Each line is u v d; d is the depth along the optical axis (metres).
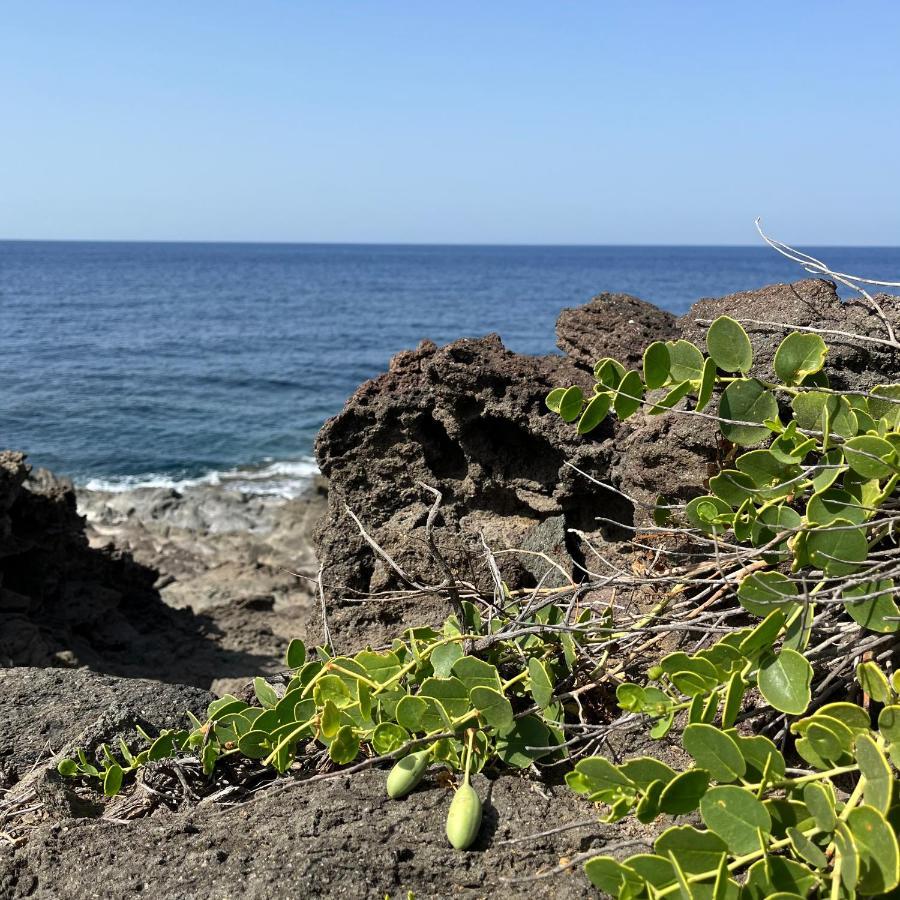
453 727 2.56
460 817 2.39
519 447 3.84
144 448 27.86
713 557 2.84
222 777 2.94
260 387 40.03
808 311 3.40
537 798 2.55
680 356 2.85
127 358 48.06
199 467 25.80
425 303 87.69
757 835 1.94
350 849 2.39
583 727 2.57
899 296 3.43
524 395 3.75
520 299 92.88
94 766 3.06
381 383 4.05
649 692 2.40
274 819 2.55
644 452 3.34
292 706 2.84
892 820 1.92
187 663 8.80
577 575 3.57
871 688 2.12
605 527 3.65
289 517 18.77
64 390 37.72
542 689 2.58
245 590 12.84
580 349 4.01
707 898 1.95
